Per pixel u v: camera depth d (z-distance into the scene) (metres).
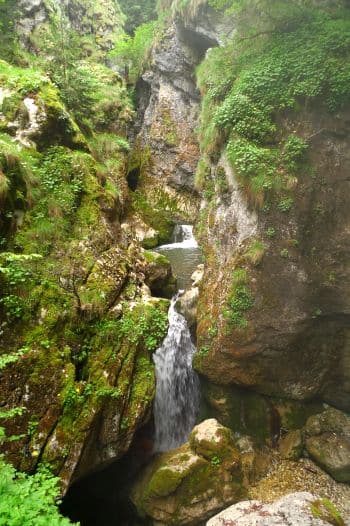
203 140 11.03
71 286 7.63
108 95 18.62
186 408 9.55
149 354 8.08
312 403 9.46
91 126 14.98
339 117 8.44
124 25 26.78
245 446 8.51
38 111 9.43
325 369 9.23
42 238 7.77
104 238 8.78
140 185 19.59
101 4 24.78
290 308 8.70
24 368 6.32
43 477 3.89
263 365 8.94
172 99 19.33
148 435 8.43
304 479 7.98
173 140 18.95
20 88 9.56
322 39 8.95
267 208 8.74
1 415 4.56
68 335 7.11
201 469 7.22
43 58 15.77
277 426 9.04
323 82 8.51
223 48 11.52
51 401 6.36
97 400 6.70
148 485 7.31
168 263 11.20
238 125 9.27
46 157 9.12
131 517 7.49
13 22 14.72
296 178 8.59
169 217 17.86
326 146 8.59
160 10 20.67
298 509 5.57
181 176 18.50
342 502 7.50
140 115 22.39
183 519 6.95
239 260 9.05
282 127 8.98
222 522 5.54
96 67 20.05
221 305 9.21
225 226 10.12
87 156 9.99
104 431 6.82
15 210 7.59
